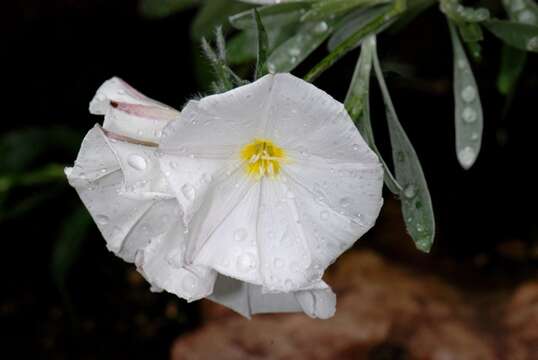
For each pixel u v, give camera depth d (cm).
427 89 42
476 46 29
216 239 25
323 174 25
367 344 35
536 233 40
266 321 36
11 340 42
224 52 25
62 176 39
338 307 36
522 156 41
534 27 28
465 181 41
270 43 30
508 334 35
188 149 24
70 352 42
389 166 39
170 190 24
